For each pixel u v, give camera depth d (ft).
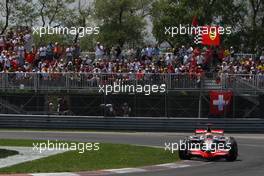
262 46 292.40
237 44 288.10
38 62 225.76
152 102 210.38
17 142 152.76
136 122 206.49
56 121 208.64
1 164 106.22
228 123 205.46
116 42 304.50
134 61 225.97
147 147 144.77
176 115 209.87
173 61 226.17
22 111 211.41
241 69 224.12
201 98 208.85
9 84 210.59
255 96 209.05
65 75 209.67
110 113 209.97
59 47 231.91
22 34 241.96
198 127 205.26
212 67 226.17
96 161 113.70
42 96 210.18
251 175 95.76
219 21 284.61
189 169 104.32
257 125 205.67
